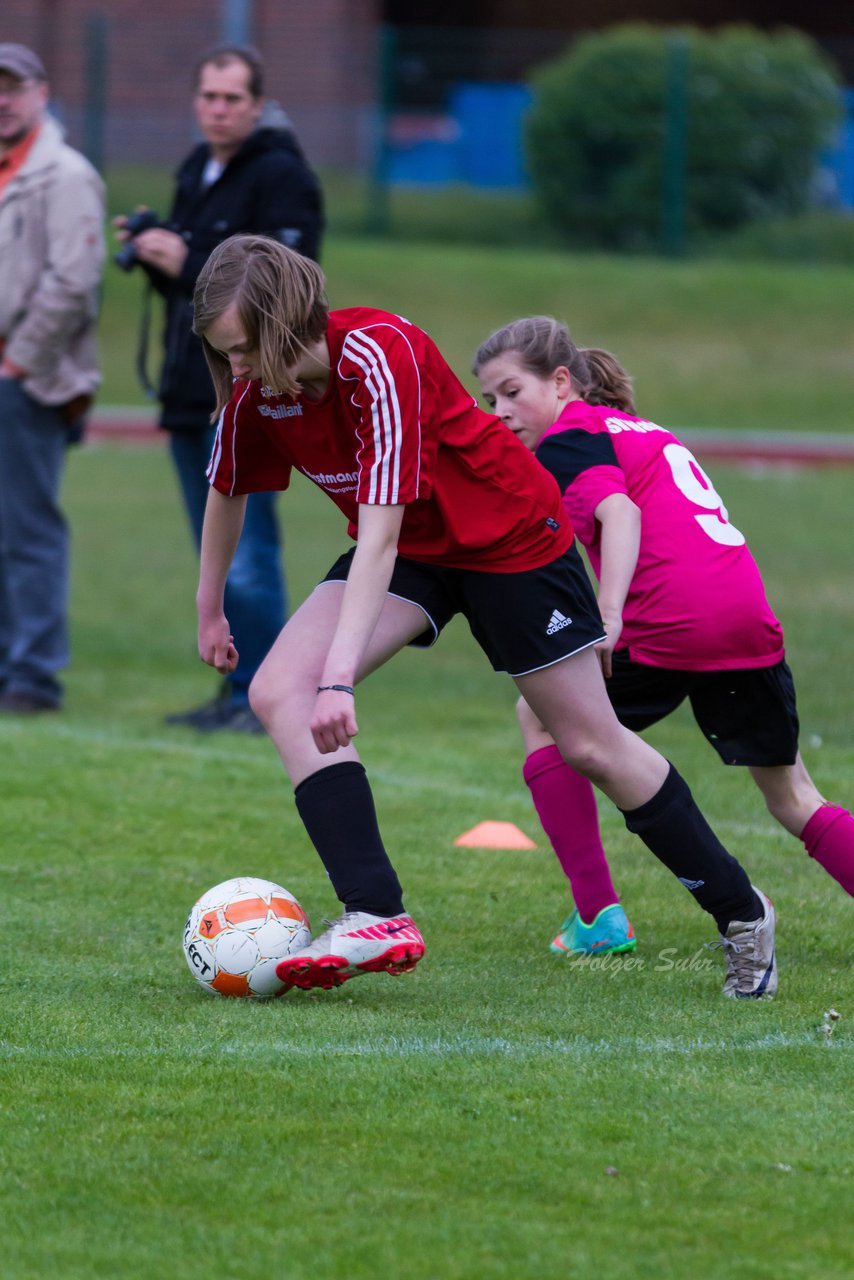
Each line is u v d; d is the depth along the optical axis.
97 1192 10.48
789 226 94.31
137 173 93.50
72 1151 11.06
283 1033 13.44
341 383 12.95
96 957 15.69
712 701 15.61
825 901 17.84
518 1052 12.99
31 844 19.88
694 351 81.56
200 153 25.81
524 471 13.84
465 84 98.56
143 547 45.78
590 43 94.62
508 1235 9.94
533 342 16.23
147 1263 9.61
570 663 13.83
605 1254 9.73
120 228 25.30
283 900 14.73
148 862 19.22
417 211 96.62
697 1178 10.72
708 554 15.37
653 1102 11.93
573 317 83.69
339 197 96.06
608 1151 11.10
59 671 30.28
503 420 16.34
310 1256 9.67
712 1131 11.43
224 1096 11.99
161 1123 11.52
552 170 94.31
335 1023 13.72
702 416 75.25
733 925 14.52
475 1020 13.85
